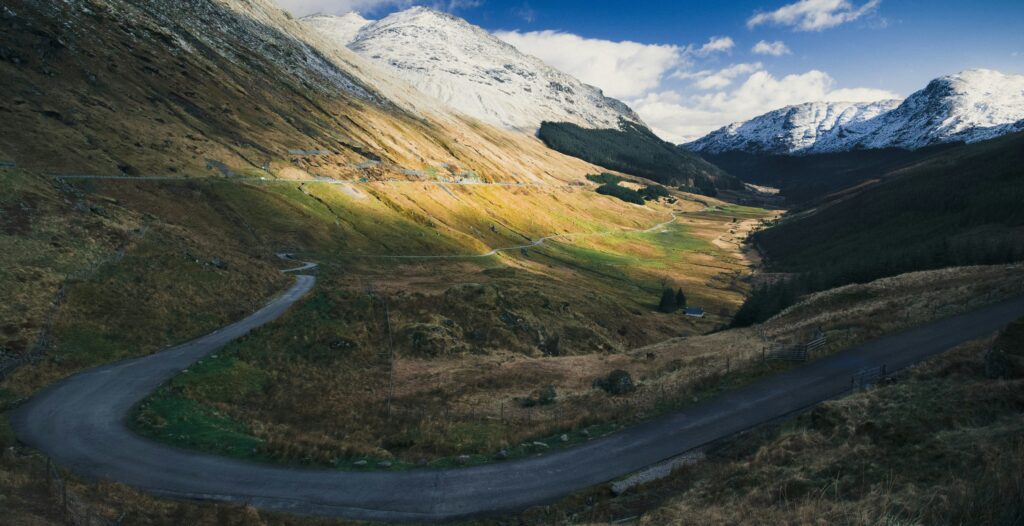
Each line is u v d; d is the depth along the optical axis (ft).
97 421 110.52
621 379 142.82
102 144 370.12
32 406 116.47
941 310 155.94
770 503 61.16
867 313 174.50
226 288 222.07
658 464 90.02
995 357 86.02
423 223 543.80
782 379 122.31
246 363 160.86
